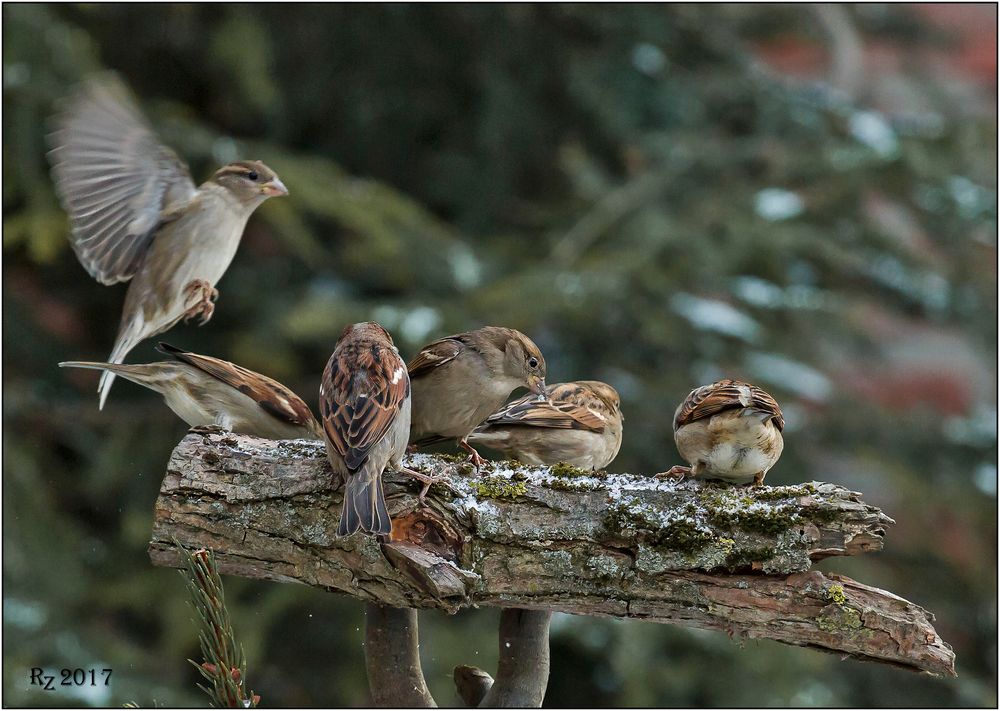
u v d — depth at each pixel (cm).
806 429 1498
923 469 1527
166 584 1384
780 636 567
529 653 617
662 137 1620
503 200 1677
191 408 791
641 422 1416
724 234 1502
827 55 1909
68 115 786
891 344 1778
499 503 588
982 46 2103
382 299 1454
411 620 638
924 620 555
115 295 1570
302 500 605
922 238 1633
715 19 1741
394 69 1673
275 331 1441
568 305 1369
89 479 1405
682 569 571
